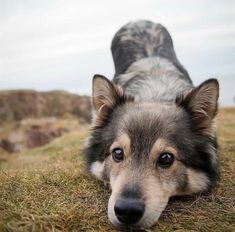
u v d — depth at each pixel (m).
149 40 0.61
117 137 0.33
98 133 0.37
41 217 0.28
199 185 0.34
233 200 0.33
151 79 0.47
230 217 0.30
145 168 0.30
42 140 1.78
